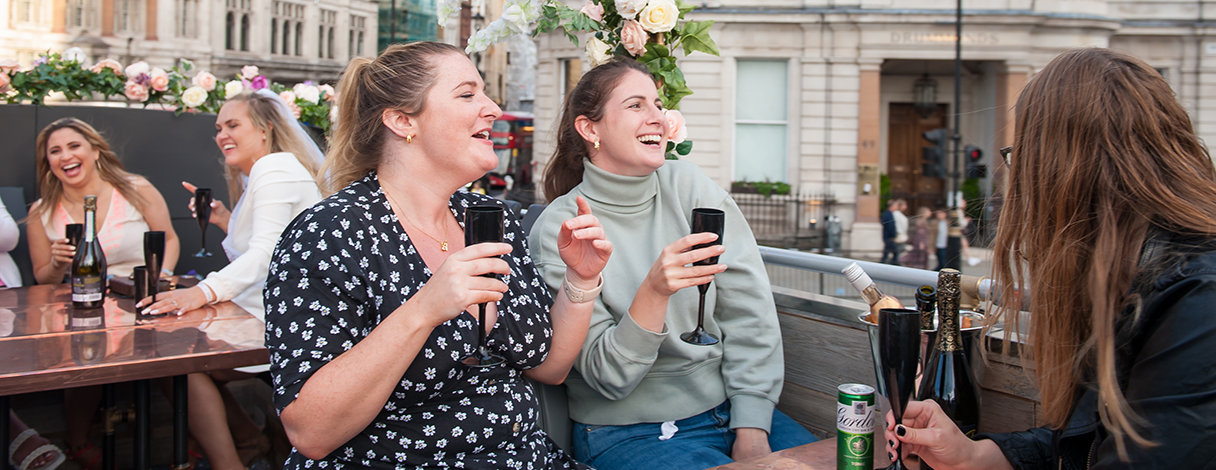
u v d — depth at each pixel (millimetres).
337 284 1354
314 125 5875
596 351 1878
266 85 5559
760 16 16484
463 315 1468
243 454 3033
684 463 1833
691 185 2137
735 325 2076
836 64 16609
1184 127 1103
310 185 2838
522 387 1609
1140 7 17031
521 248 1714
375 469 1434
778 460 1462
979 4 16297
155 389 3219
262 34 36500
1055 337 1173
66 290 2885
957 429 1269
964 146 17266
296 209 2789
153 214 3492
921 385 1392
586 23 2412
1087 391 1188
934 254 13367
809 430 2172
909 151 19125
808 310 2154
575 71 19797
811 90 16750
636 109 1993
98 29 29906
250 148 3000
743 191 16938
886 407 1282
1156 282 1027
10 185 4500
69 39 28047
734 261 2074
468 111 1498
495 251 1254
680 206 2113
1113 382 1041
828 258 2102
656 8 2307
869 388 1316
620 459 1914
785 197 16797
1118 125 1096
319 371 1284
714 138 16891
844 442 1300
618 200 2043
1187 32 16891
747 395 1986
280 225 2723
